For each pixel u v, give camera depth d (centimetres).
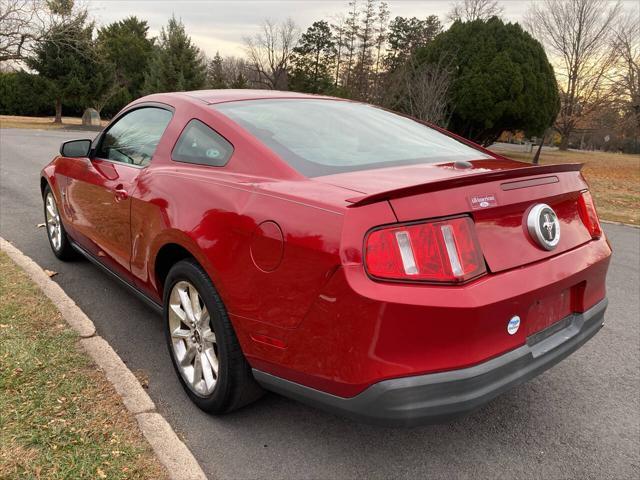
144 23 5941
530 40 2461
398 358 191
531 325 226
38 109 4531
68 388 265
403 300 186
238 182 245
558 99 2544
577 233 255
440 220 196
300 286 205
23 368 279
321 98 343
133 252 318
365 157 263
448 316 189
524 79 2392
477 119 2436
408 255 191
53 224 487
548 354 232
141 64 5181
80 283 434
